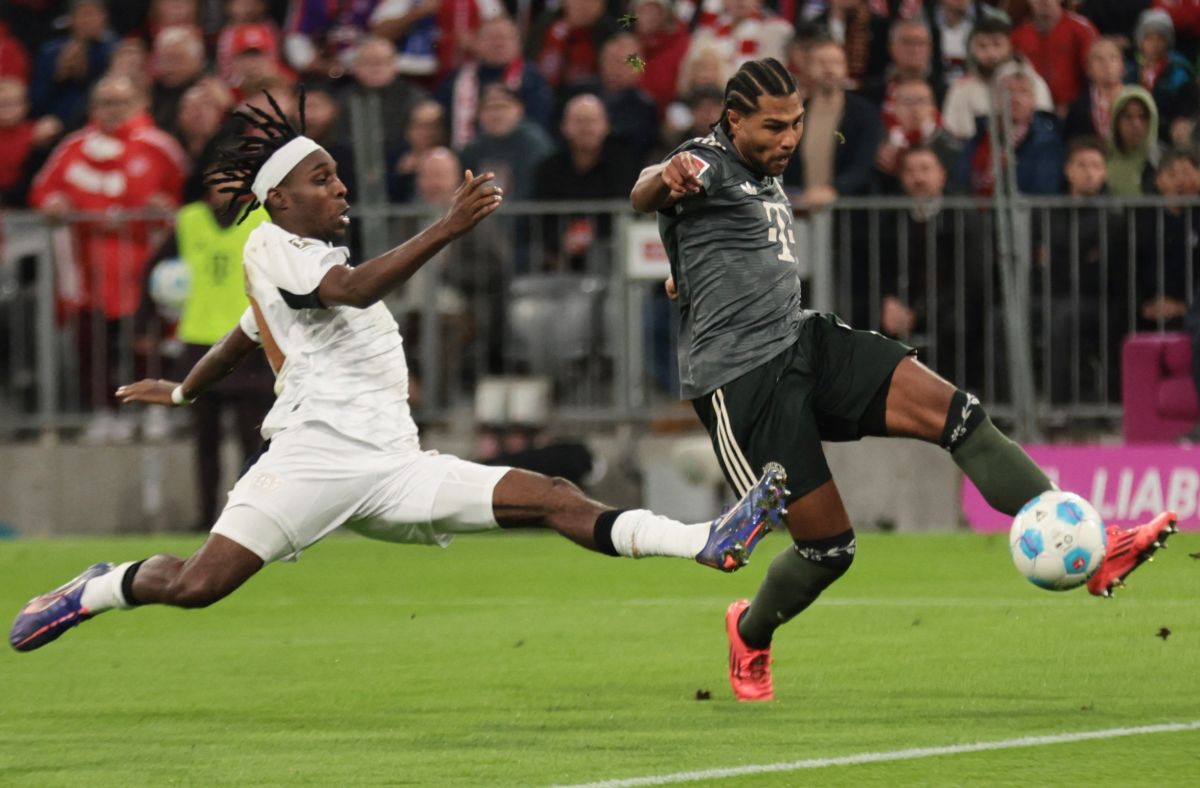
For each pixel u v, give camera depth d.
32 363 52.38
